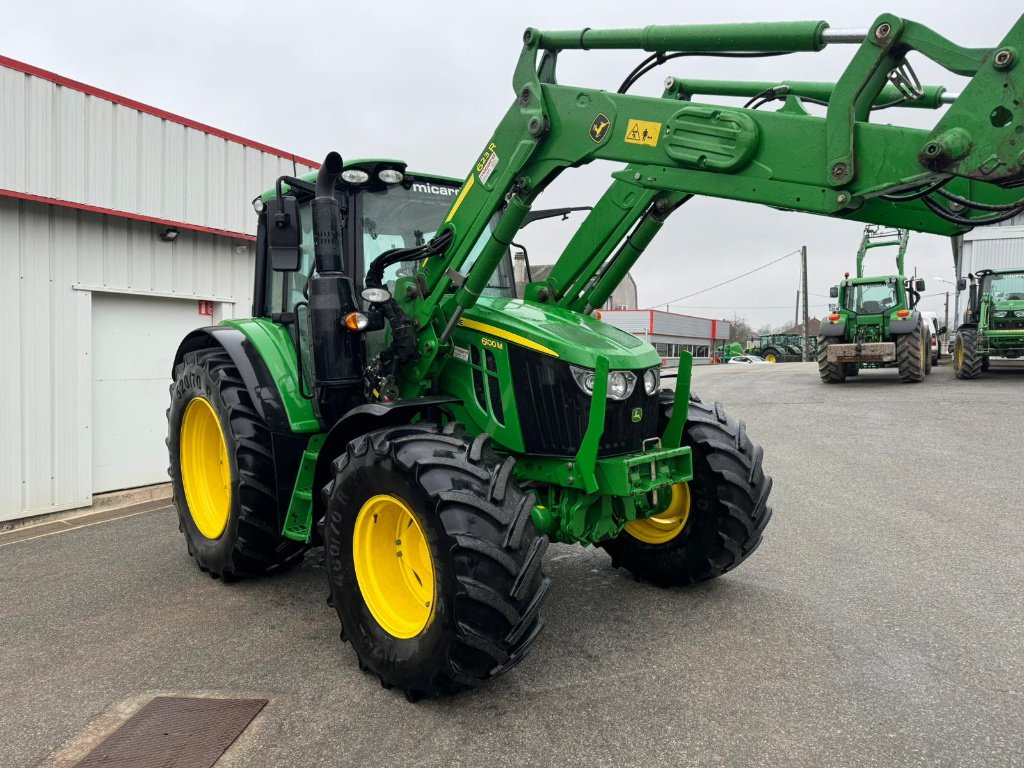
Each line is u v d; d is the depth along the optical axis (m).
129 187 6.81
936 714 2.56
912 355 13.53
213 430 4.44
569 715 2.62
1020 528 4.83
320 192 3.27
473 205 3.13
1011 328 13.56
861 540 4.68
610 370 3.04
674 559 3.85
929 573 4.04
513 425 3.14
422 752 2.41
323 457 3.41
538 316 3.39
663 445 3.57
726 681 2.84
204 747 2.48
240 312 8.16
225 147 7.80
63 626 3.62
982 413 9.69
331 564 3.06
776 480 6.50
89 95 6.45
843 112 2.20
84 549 5.13
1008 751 2.32
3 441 6.04
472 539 2.53
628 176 2.96
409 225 3.78
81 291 6.57
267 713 2.71
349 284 3.39
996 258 18.69
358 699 2.80
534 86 2.93
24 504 6.20
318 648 3.30
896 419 9.59
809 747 2.37
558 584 4.03
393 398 3.33
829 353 14.17
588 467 2.93
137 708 2.77
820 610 3.56
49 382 6.35
